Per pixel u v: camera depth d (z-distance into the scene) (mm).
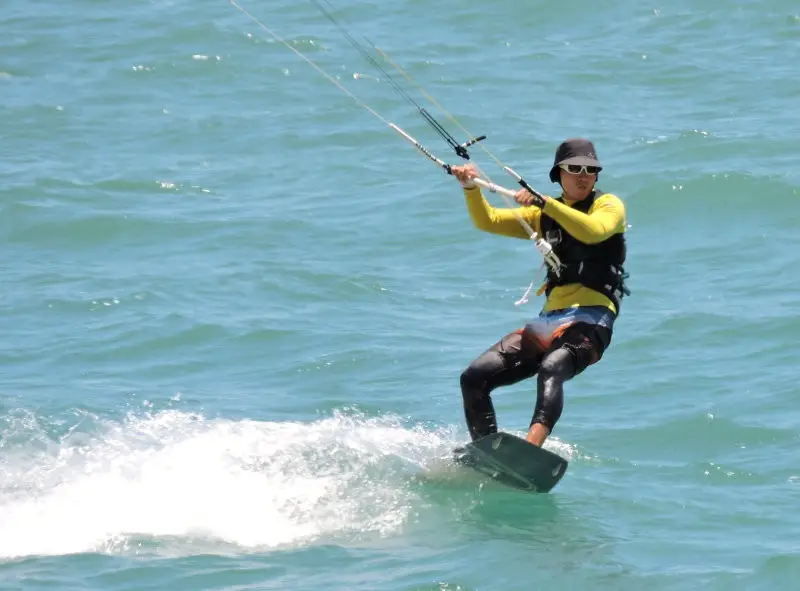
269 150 62469
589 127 62719
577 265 30781
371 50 74125
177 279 48438
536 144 61000
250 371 40750
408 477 32344
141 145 63469
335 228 53188
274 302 46406
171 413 37125
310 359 41438
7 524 29609
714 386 37906
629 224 52094
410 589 26641
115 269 49625
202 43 75500
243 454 33562
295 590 26594
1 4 83438
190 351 42375
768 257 48250
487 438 30172
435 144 62094
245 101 68500
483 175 30797
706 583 26812
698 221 51812
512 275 48500
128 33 77438
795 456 33312
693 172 55062
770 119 62094
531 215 31391
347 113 66375
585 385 38688
